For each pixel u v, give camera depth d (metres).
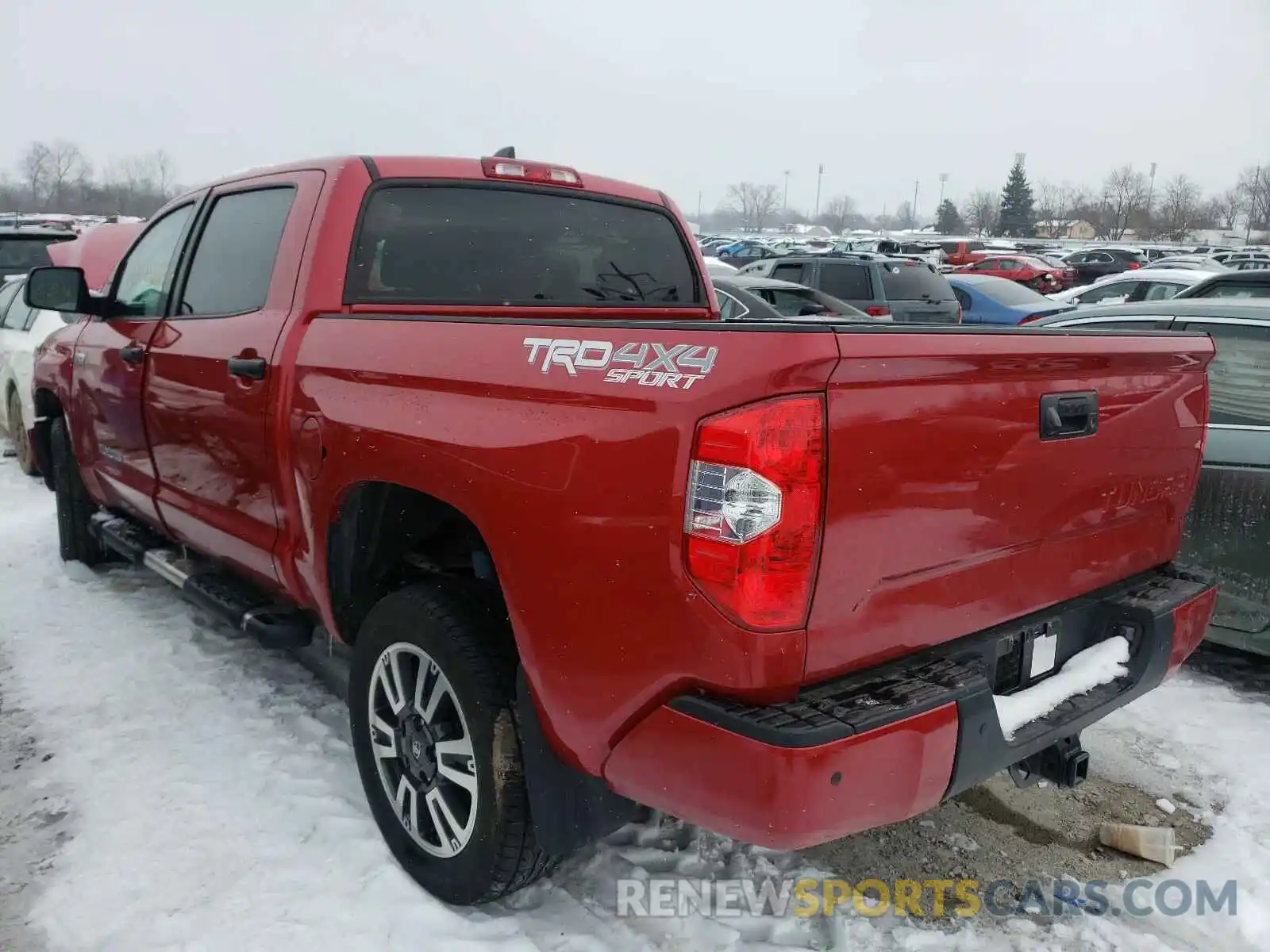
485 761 2.54
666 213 4.25
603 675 2.19
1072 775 2.65
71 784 3.41
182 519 4.04
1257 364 4.27
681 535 2.00
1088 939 2.75
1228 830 3.29
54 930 2.69
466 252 3.56
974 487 2.26
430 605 2.70
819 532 1.97
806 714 1.99
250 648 4.59
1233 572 4.21
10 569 5.77
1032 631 2.58
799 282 13.48
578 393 2.20
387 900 2.80
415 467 2.59
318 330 3.11
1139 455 2.79
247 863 2.97
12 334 8.77
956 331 2.14
